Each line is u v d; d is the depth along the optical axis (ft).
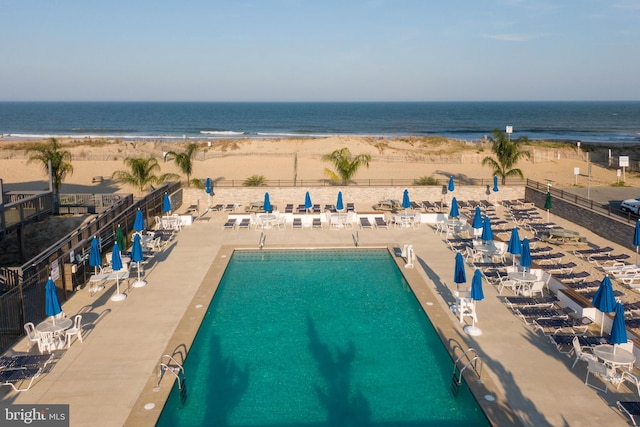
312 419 31.07
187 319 43.70
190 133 302.45
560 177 119.96
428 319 44.24
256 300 49.70
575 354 37.70
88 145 183.73
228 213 85.05
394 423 30.68
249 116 536.01
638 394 32.68
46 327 38.29
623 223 65.26
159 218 74.38
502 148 97.25
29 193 77.05
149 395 32.30
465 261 59.72
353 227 76.23
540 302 44.09
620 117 483.92
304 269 58.75
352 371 36.68
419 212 82.84
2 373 33.30
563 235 66.95
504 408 30.83
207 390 34.17
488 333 41.24
